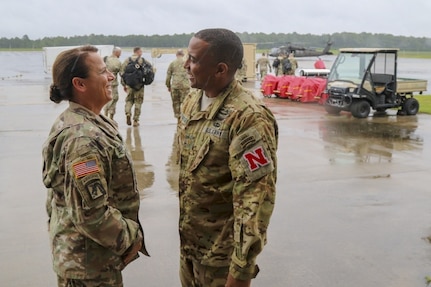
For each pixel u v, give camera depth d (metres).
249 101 2.00
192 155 2.12
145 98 15.80
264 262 3.83
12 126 10.05
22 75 29.81
